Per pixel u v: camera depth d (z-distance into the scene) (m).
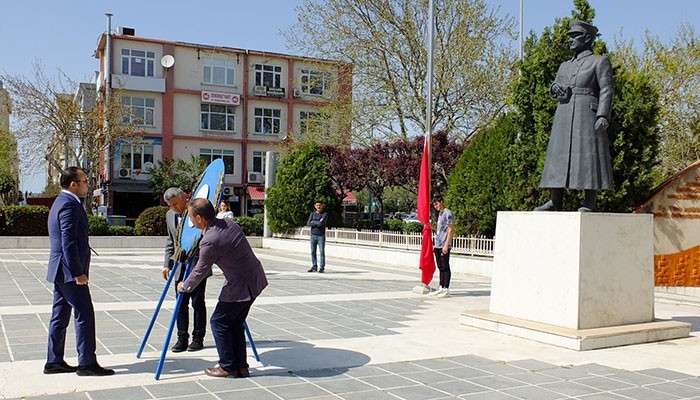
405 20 25.17
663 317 9.41
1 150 40.31
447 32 25.38
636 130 13.23
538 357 6.63
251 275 5.46
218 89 42.53
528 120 15.12
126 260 19.34
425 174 11.95
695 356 6.79
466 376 5.78
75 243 5.33
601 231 7.63
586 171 7.67
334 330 8.01
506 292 8.34
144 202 41.53
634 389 5.44
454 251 17.48
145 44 40.47
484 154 17.28
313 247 16.53
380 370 5.94
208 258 5.33
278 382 5.42
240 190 43.34
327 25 26.48
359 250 21.36
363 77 26.19
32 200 31.09
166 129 41.00
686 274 11.55
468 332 7.99
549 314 7.72
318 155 26.58
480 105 25.69
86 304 5.44
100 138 32.75
